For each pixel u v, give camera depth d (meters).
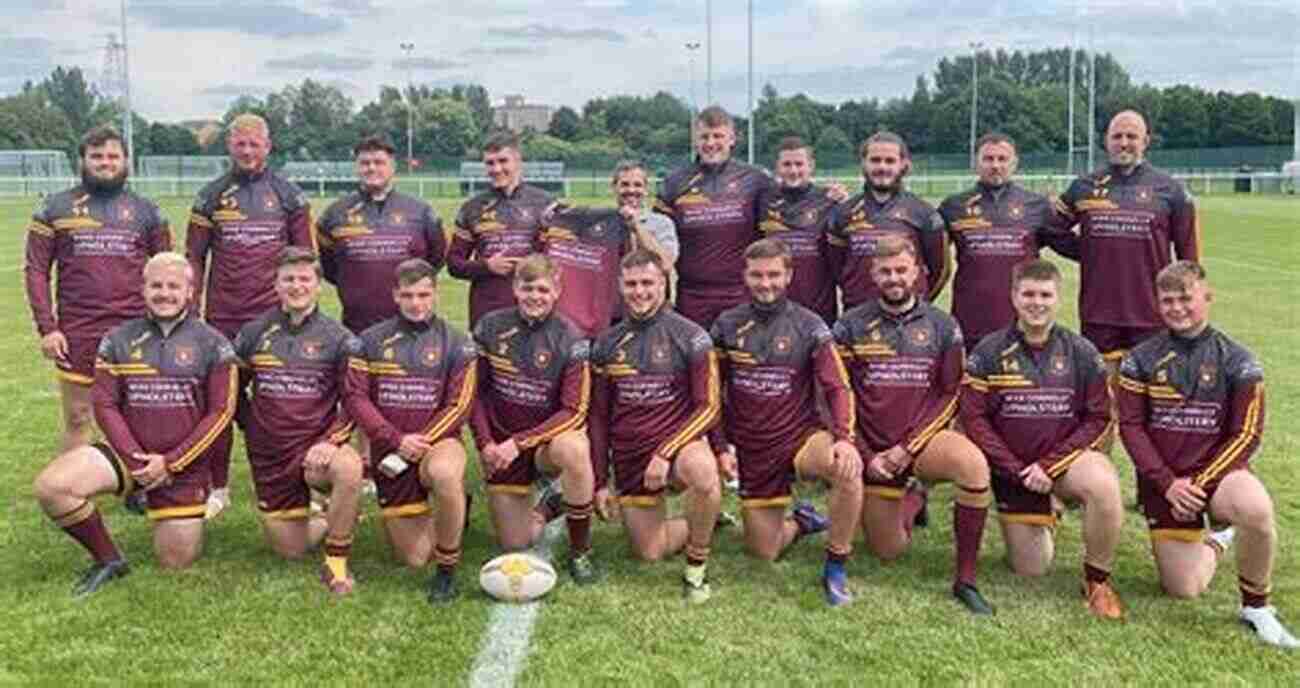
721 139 7.29
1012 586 5.50
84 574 5.58
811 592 5.41
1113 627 5.00
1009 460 5.40
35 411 9.11
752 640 4.86
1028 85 90.62
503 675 4.52
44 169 54.47
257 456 5.73
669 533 5.87
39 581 5.50
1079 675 4.53
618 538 6.20
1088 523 5.18
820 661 4.66
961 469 5.30
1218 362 5.21
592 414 5.73
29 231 6.83
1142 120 6.71
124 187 6.91
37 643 4.80
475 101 102.56
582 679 4.49
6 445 8.05
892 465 5.58
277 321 5.73
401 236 6.92
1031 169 63.16
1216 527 5.25
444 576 5.38
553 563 5.82
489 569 5.30
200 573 5.62
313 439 5.68
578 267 6.94
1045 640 4.86
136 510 6.60
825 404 5.61
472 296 7.14
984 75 95.00
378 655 4.70
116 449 5.48
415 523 5.66
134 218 6.85
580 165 60.09
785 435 5.70
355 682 4.46
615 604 5.26
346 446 5.61
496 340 5.80
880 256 5.67
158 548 5.66
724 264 7.33
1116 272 6.77
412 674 4.53
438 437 5.54
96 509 5.48
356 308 7.01
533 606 5.23
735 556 5.93
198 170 54.78
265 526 5.79
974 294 6.95
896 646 4.80
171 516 5.59
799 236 7.18
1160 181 6.73
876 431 5.74
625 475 5.74
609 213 7.02
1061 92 80.00
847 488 5.24
